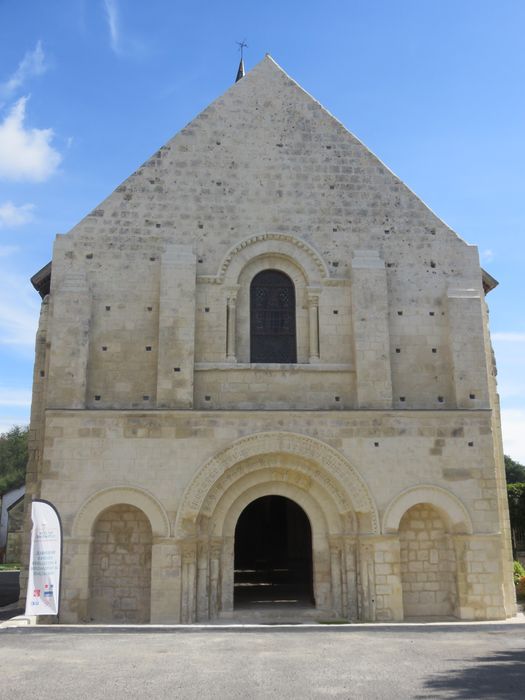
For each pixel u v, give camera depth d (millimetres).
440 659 14266
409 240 24672
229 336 23156
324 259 24125
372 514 21641
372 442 22203
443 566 22281
